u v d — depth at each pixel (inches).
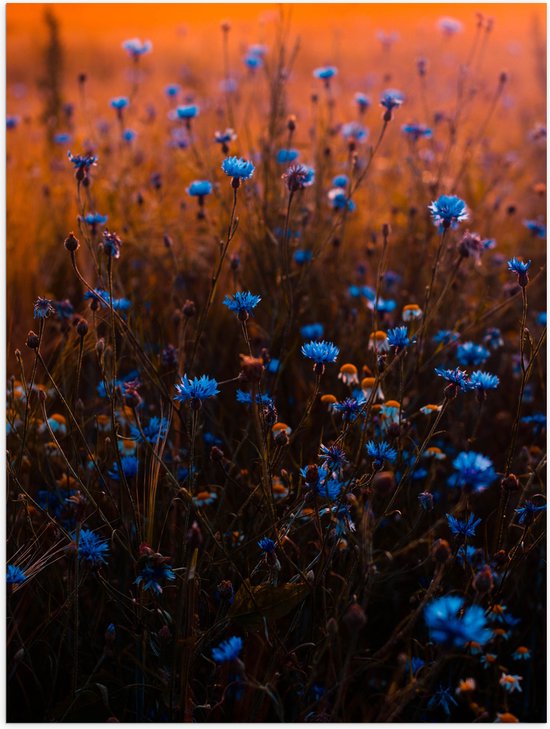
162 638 38.1
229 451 51.3
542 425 51.4
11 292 62.3
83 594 44.8
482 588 34.1
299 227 62.0
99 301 46.1
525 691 44.1
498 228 75.7
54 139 89.0
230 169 42.7
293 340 55.5
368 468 44.5
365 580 37.1
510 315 66.8
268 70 67.2
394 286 65.2
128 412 46.9
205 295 63.0
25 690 43.6
